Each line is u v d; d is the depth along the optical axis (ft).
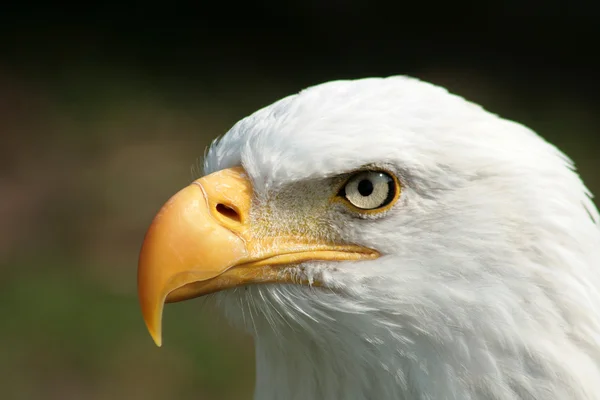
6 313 43.65
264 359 18.79
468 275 15.71
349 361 16.90
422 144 15.75
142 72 69.72
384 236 16.08
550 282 15.66
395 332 16.11
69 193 53.93
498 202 15.81
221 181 16.84
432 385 16.08
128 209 51.98
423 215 15.87
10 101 64.90
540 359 15.60
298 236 16.62
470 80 69.00
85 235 49.67
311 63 72.49
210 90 67.77
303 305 16.71
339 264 16.47
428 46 74.49
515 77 69.10
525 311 15.64
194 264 16.15
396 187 15.89
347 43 75.36
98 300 44.45
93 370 40.75
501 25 76.74
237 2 79.36
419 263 15.92
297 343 17.48
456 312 15.70
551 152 16.84
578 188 16.78
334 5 79.41
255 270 16.67
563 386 15.71
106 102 65.36
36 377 40.52
